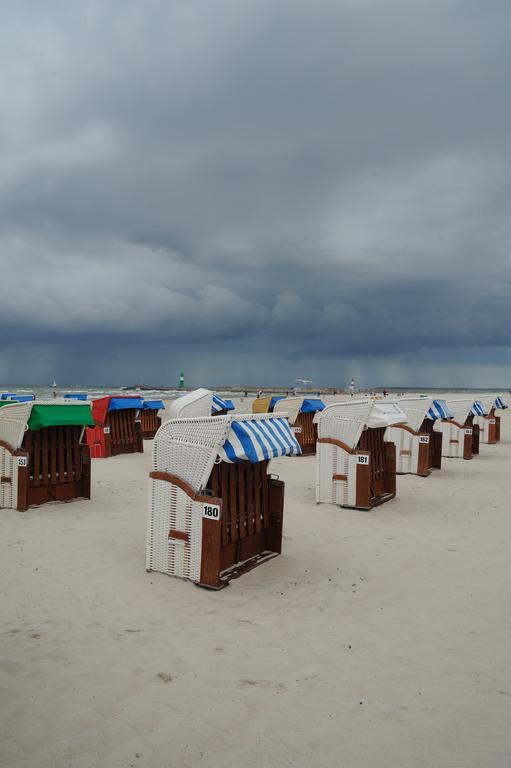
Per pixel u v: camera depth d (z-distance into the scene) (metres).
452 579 6.64
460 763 3.26
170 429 6.48
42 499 10.07
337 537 8.45
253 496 7.23
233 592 6.09
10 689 4.04
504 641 4.98
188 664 4.47
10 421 9.62
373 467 10.98
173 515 6.47
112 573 6.63
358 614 5.58
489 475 14.71
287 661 4.55
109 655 4.61
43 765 3.21
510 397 74.44
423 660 4.61
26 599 5.82
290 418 19.17
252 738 3.50
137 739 3.47
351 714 3.78
